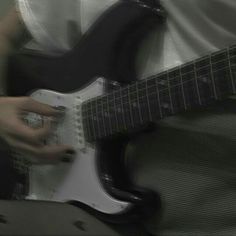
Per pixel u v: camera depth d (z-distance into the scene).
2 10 1.14
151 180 0.83
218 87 0.68
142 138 0.83
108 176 0.85
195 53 0.79
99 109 0.84
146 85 0.77
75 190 0.89
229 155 0.75
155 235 0.84
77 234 0.61
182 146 0.79
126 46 0.84
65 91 0.89
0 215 0.66
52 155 0.89
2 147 0.98
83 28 0.95
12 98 0.93
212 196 0.78
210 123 0.76
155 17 0.82
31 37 1.04
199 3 0.76
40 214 0.67
